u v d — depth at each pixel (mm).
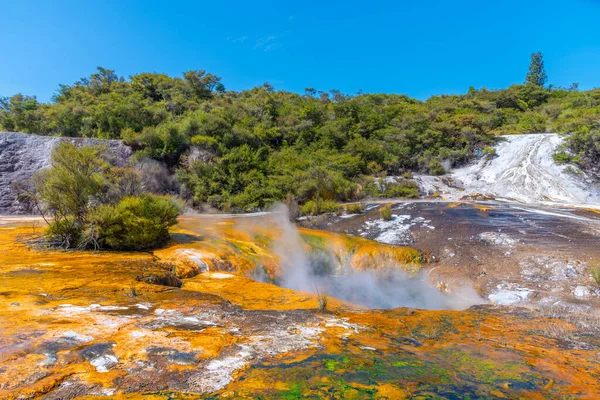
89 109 31094
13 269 6281
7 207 17750
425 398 2744
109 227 8922
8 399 2359
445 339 4375
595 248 9180
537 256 9195
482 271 9250
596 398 2928
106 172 10805
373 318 5188
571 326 5137
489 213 13820
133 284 5820
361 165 25453
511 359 3748
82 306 4500
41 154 21828
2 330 3512
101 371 2836
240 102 39219
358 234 13281
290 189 21844
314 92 52531
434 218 13664
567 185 19234
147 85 42750
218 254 8922
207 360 3164
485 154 25422
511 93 44812
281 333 4074
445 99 48312
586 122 22812
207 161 23844
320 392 2723
